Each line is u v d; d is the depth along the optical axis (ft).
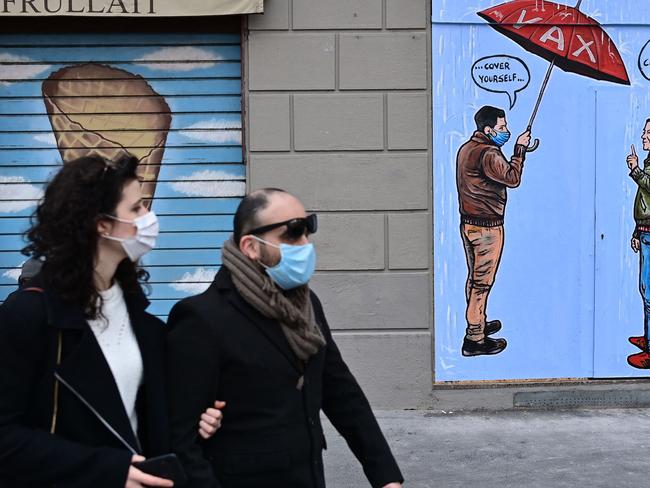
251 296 7.55
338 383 8.58
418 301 19.11
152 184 19.26
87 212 6.73
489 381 19.38
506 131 19.15
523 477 15.11
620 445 16.85
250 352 7.48
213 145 19.26
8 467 6.44
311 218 7.91
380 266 19.02
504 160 19.16
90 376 6.73
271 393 7.52
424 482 14.89
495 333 19.34
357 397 8.57
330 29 18.76
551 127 19.24
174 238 19.34
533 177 19.25
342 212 18.98
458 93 19.03
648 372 19.54
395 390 19.20
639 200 19.36
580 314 19.42
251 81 18.71
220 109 19.17
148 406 7.25
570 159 19.27
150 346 7.36
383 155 18.95
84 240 6.69
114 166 7.02
